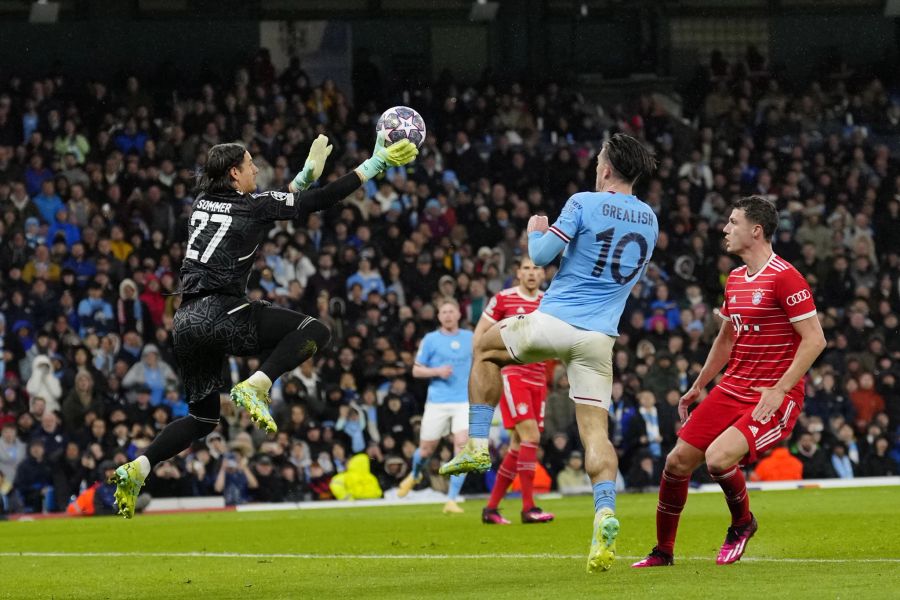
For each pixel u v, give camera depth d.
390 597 9.23
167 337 31.22
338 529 18.80
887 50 48.78
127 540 18.00
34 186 34.91
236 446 28.61
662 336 32.88
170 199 35.72
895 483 28.56
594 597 8.69
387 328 32.28
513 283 34.75
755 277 11.46
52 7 42.62
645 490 28.72
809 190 41.44
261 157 37.81
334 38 45.47
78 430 28.20
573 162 40.41
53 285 31.70
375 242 35.12
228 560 13.88
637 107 44.66
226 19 44.62
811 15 49.00
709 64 47.91
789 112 46.16
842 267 36.94
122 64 43.75
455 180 39.09
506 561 12.48
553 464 29.09
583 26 47.56
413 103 42.56
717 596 8.50
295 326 10.35
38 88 37.56
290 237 33.97
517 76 47.00
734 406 11.42
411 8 46.16
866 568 10.42
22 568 13.62
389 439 29.34
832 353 33.62
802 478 30.00
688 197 39.66
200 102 38.75
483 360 11.35
